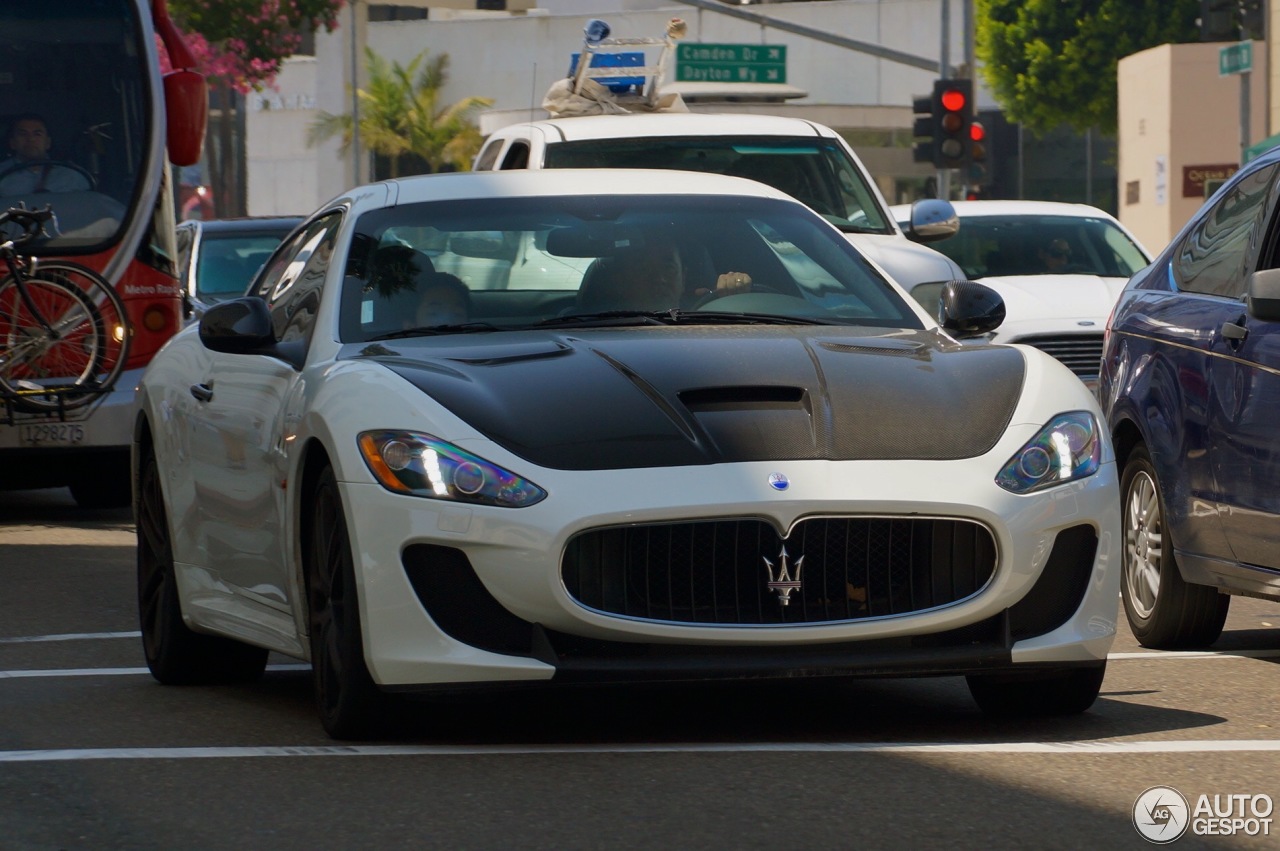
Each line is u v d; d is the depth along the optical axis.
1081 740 9.66
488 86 135.38
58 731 10.49
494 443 9.32
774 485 9.15
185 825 8.19
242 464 11.16
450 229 11.73
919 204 22.81
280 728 10.40
